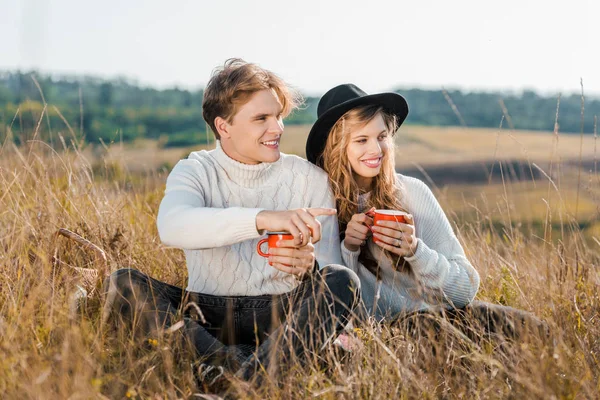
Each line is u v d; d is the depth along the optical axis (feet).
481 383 8.64
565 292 11.59
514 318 10.18
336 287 9.37
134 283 9.61
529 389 8.17
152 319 9.32
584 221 12.91
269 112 10.48
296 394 8.25
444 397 8.77
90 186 15.69
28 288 10.42
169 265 13.20
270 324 9.95
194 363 8.84
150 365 8.91
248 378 8.47
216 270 10.48
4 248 11.59
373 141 11.46
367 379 8.59
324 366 9.23
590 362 9.34
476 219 15.58
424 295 10.87
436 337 10.02
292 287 10.44
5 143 15.46
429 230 11.85
